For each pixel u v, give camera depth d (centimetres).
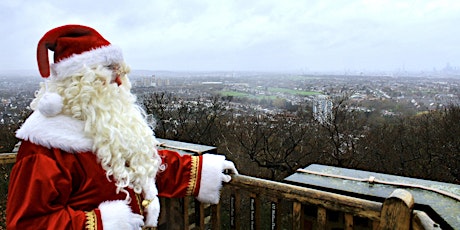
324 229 157
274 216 175
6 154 281
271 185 173
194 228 239
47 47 148
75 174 140
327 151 1513
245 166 1609
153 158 169
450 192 167
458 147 1383
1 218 411
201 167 180
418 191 172
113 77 159
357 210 146
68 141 138
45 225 127
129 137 152
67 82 146
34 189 126
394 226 131
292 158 1559
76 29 153
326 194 156
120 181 147
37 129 136
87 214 133
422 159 1406
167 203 238
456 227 138
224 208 797
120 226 134
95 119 144
